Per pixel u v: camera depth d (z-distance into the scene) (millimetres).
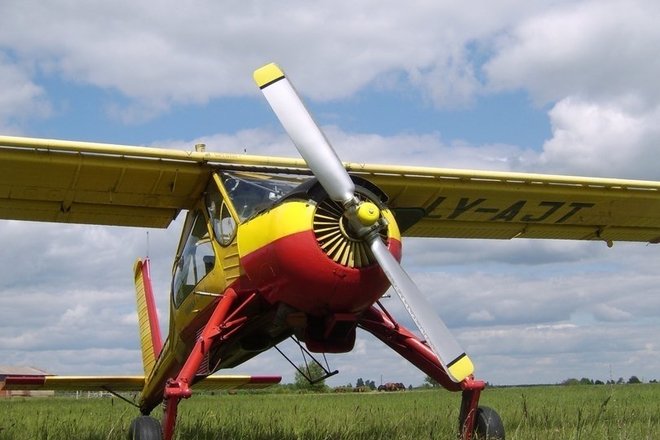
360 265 6332
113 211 8477
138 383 10711
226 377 11086
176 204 8312
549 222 9766
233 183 7438
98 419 11133
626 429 6855
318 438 7660
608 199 9195
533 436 6605
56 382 10336
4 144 7016
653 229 10344
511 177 8477
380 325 7340
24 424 10102
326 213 6402
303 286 6316
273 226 6418
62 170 7484
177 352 8609
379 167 8031
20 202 8117
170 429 6305
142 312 12008
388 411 12297
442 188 8500
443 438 6957
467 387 6652
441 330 6105
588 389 26531
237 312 6805
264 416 10969
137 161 7480
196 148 7625
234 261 6961
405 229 9039
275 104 6820
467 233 9977
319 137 6582
